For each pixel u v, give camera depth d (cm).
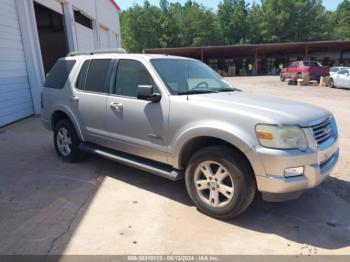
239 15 7331
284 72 3025
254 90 2066
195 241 326
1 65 925
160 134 401
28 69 1090
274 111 342
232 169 341
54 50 1773
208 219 368
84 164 556
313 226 356
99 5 2016
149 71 424
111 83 469
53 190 449
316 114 361
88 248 314
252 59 4984
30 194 436
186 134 370
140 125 423
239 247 316
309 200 418
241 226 354
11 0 999
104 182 476
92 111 492
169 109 389
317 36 6944
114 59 475
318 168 334
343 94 1745
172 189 451
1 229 347
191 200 416
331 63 4806
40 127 899
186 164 399
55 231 343
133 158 453
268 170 322
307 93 1827
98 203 408
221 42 7119
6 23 962
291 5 6862
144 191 444
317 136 344
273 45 4206
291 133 322
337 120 930
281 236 336
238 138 332
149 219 369
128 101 436
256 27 7256
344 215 380
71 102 530
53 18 1717
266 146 322
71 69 543
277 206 400
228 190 351
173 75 432
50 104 578
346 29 7481
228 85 488
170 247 316
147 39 7062
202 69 494
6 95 948
